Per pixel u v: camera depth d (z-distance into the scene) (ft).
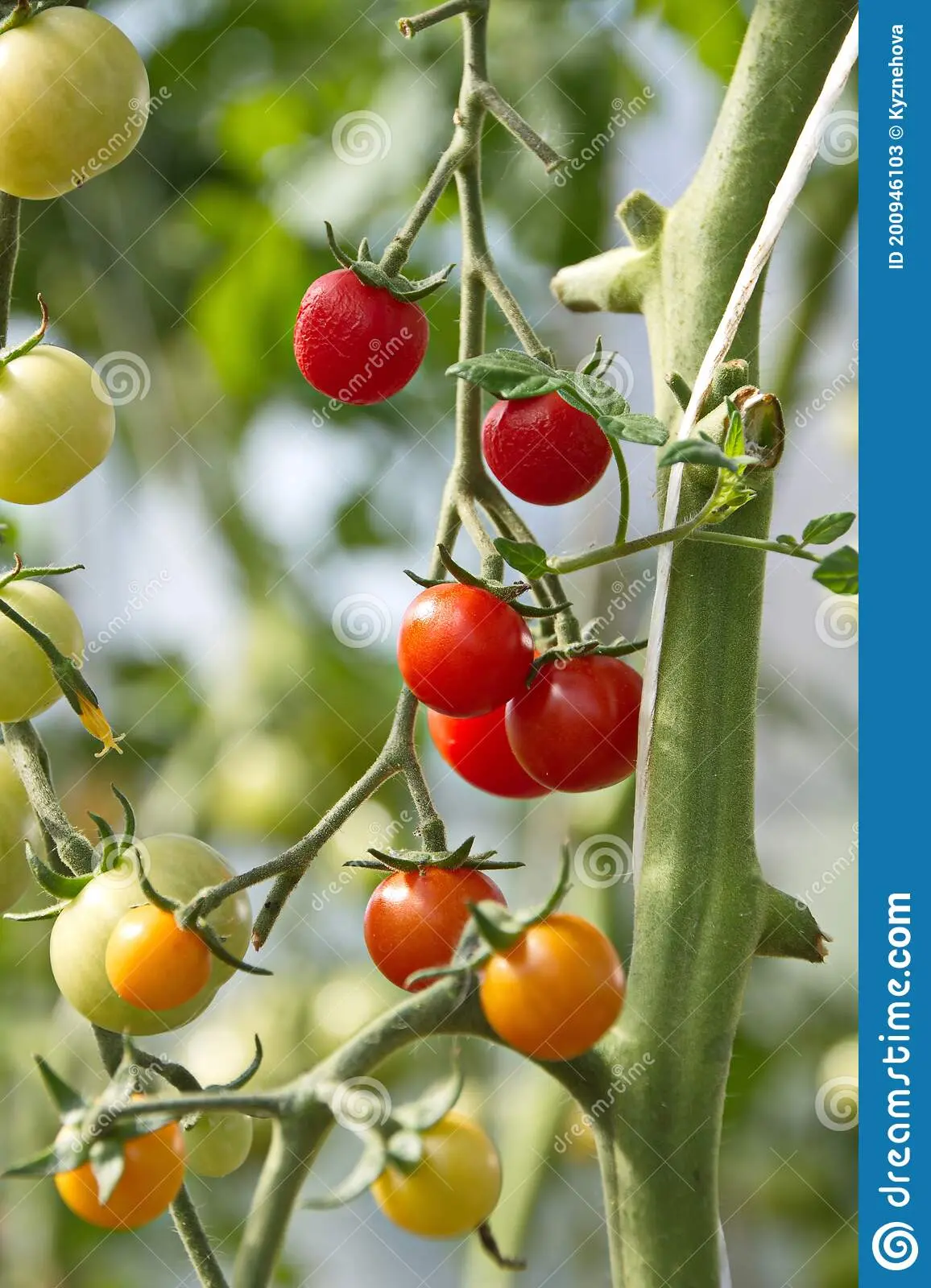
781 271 3.60
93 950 2.52
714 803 2.57
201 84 4.17
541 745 2.62
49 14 2.56
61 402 2.56
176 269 4.33
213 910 2.53
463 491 2.66
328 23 4.15
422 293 2.63
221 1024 3.96
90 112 2.54
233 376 4.32
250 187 4.25
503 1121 3.39
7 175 2.56
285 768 4.23
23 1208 3.68
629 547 2.50
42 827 2.61
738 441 2.49
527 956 2.42
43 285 4.16
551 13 4.05
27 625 2.55
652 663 2.55
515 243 4.14
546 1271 3.95
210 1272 2.48
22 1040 3.74
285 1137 2.43
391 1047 2.45
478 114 2.62
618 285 2.69
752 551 2.58
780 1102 3.99
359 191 4.13
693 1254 2.51
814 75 2.64
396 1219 2.48
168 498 4.34
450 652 2.58
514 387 2.50
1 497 2.59
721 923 2.55
